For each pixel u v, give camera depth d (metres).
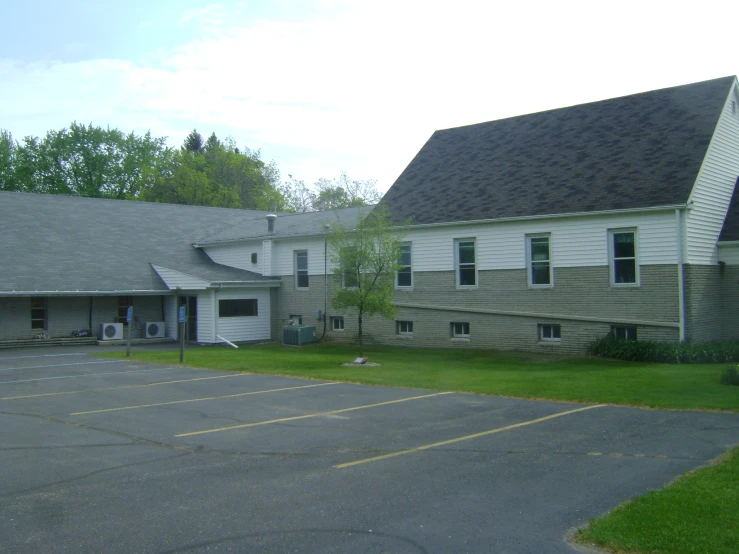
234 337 31.06
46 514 7.31
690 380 15.73
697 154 21.73
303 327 29.70
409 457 9.54
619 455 9.38
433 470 8.82
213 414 13.23
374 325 28.64
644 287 21.25
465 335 25.92
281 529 6.74
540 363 21.03
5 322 28.23
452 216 25.77
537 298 23.64
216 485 8.34
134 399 15.22
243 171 76.12
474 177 27.31
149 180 67.31
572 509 7.18
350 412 13.20
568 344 22.92
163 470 9.10
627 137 24.47
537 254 23.86
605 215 21.92
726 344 20.12
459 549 6.17
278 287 32.50
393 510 7.25
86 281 29.31
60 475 8.90
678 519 6.57
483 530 6.62
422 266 26.91
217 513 7.26
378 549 6.20
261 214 43.81
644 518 6.64
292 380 18.06
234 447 10.40
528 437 10.65
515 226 24.17
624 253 21.84
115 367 21.44
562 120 27.66
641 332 21.38
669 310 20.75
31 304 29.08
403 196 28.62
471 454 9.62
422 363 21.59
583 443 10.15
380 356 23.84
